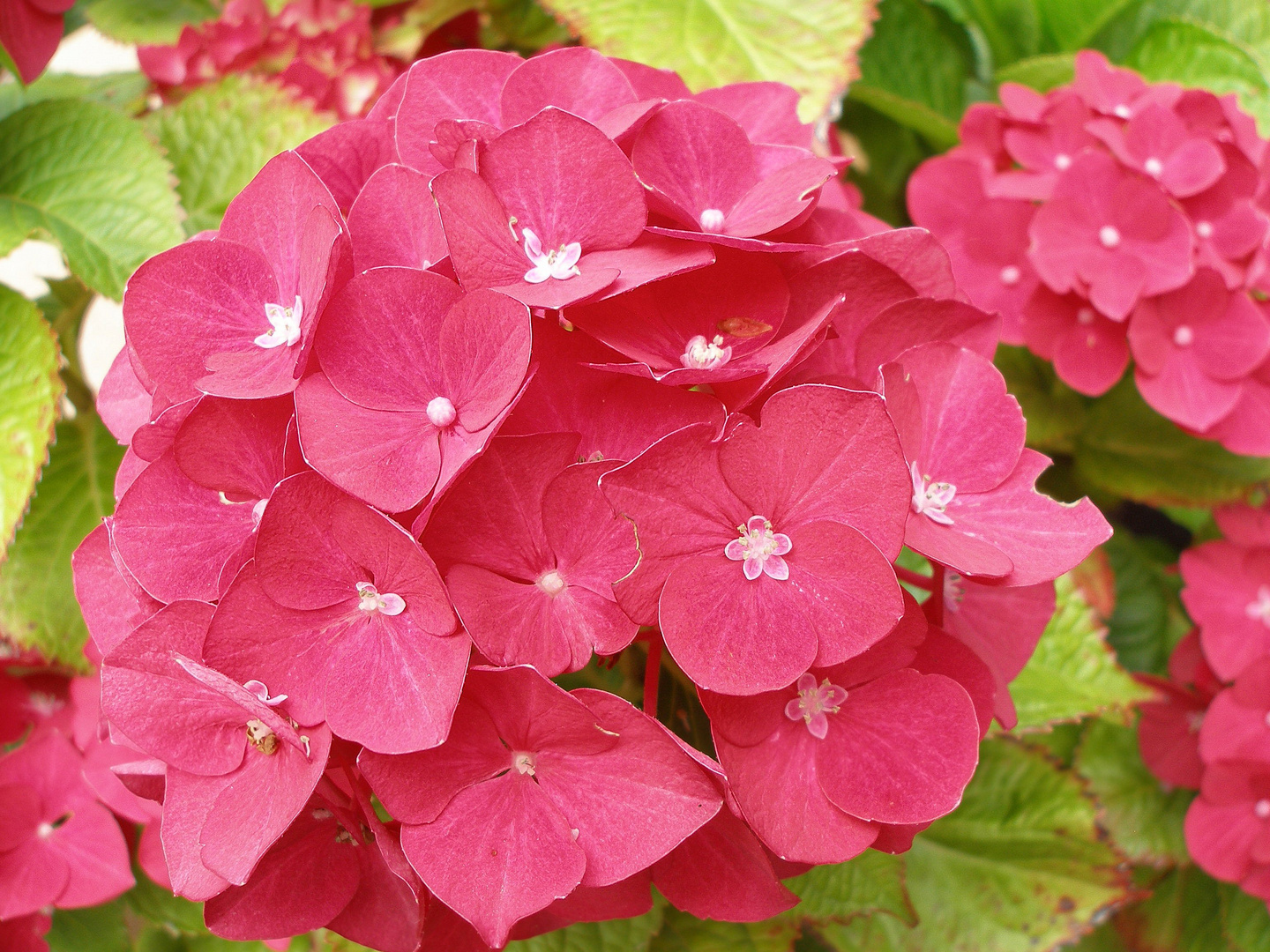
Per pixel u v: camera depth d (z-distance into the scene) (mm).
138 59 589
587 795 376
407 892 396
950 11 727
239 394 377
